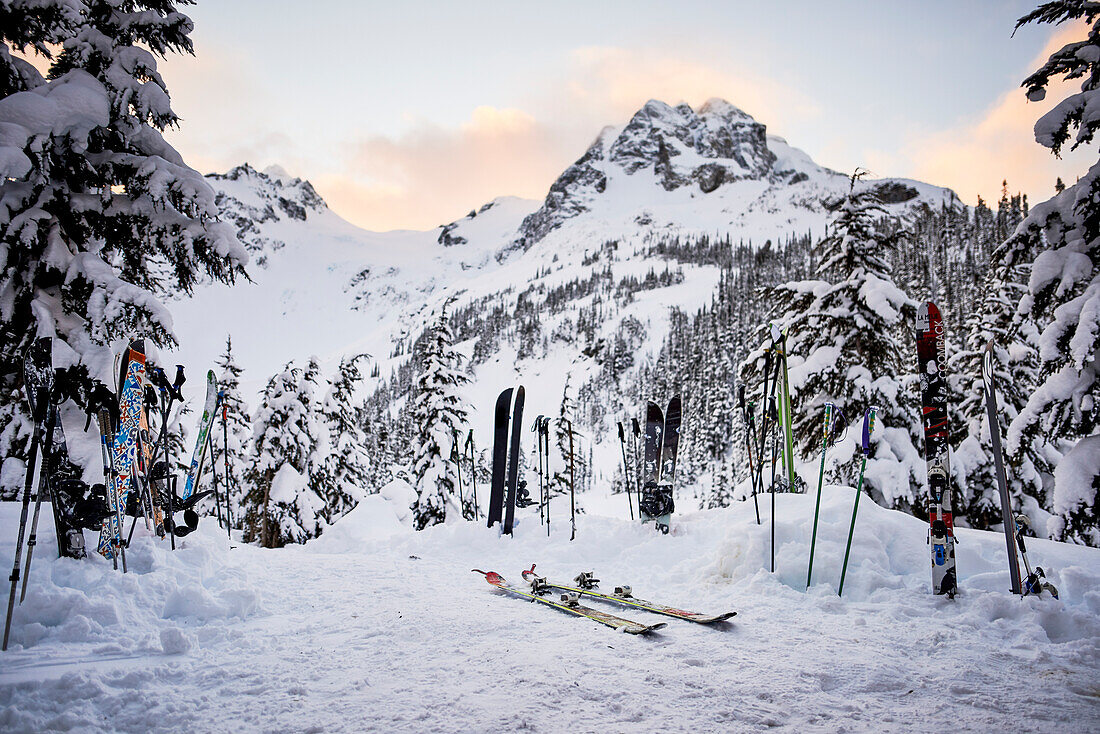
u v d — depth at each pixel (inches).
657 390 3277.6
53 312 305.7
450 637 188.4
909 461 467.8
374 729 124.0
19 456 319.6
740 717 129.3
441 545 369.4
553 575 299.7
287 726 126.0
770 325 301.0
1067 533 326.3
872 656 167.2
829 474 490.9
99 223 326.0
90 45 307.9
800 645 177.3
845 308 514.3
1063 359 325.1
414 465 765.9
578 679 150.2
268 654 173.2
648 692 142.4
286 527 725.9
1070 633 183.9
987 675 153.7
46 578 195.9
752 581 245.6
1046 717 130.0
